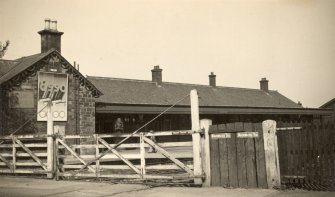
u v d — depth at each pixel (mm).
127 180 10812
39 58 21375
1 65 23922
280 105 44062
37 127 21016
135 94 29812
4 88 20047
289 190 8258
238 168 9055
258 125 8891
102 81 29609
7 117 20000
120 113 25156
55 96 21969
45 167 12477
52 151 12133
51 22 23188
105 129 25562
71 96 22750
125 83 30953
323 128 8195
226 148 9258
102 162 15453
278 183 8500
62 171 11984
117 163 15703
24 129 20484
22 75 20703
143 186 9805
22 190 9719
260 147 8812
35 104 21109
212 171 9422
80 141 22578
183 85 36094
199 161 9438
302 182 8359
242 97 40938
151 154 12344
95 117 25156
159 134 10078
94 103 23781
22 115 20531
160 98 30922
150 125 27859
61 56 22266
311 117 39594
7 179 12219
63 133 22156
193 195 8227
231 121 34094
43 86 21516
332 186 8031
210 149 9484
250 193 8172
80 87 23234
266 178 8664
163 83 34312
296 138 8516
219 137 9367
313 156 8281
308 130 8383
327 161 8109
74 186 10180
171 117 29219
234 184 9070
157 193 8641
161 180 10414
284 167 8602
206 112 29672
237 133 9133
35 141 20375
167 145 9953
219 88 40312
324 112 37531
